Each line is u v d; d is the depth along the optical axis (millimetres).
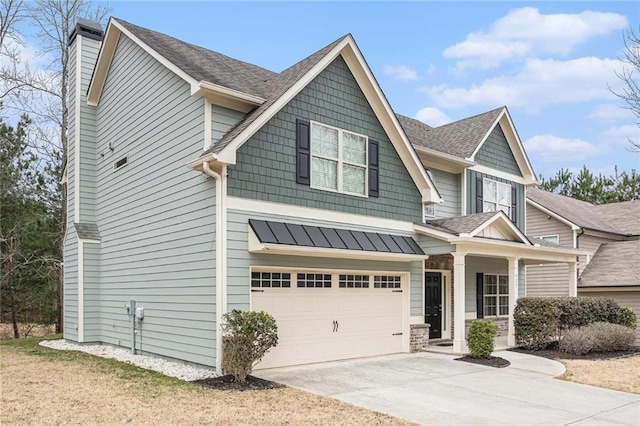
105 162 15406
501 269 18656
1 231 22578
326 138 12406
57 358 12430
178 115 11828
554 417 7762
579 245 22984
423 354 13492
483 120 19125
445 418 7555
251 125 10484
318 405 8016
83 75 16141
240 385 9234
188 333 11055
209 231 10547
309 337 11719
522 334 14711
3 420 6891
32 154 24484
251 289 10672
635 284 19578
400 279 14047
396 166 14094
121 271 14094
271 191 11109
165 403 7867
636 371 11703
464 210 17484
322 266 11930
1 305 24094
